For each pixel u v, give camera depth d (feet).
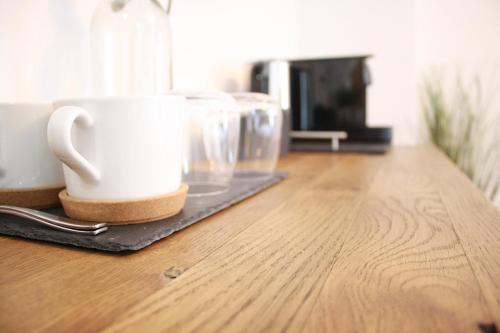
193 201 1.32
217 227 1.11
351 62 3.01
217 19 2.63
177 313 0.67
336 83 3.05
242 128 1.84
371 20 4.83
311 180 1.80
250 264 0.86
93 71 1.58
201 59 2.43
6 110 1.14
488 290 0.74
